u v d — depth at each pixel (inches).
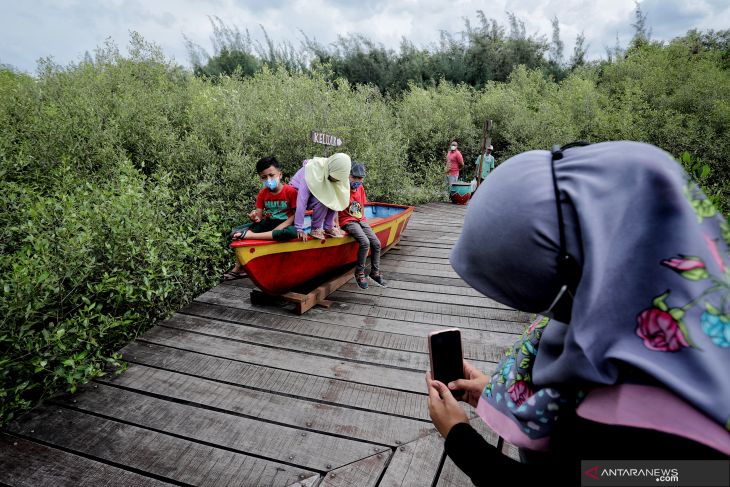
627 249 20.2
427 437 91.4
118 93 314.2
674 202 19.8
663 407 18.7
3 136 224.4
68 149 220.4
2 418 98.2
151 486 79.5
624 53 839.1
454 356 47.6
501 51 908.0
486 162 412.5
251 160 251.1
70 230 136.5
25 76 351.3
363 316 152.6
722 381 17.7
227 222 214.5
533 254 22.1
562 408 26.6
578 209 21.0
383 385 110.3
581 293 20.7
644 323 19.7
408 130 527.5
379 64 851.4
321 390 108.0
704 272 19.0
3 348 110.2
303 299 151.2
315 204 159.8
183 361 120.3
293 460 85.3
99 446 88.6
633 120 498.6
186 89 359.3
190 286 168.7
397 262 220.2
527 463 28.6
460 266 26.5
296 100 326.6
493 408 32.5
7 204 171.6
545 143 532.7
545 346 26.4
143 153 248.8
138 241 152.9
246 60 770.2
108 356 123.4
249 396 105.3
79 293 133.0
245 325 142.8
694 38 793.6
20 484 79.7
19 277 108.4
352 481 80.1
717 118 461.1
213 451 87.6
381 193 355.3
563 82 723.4
